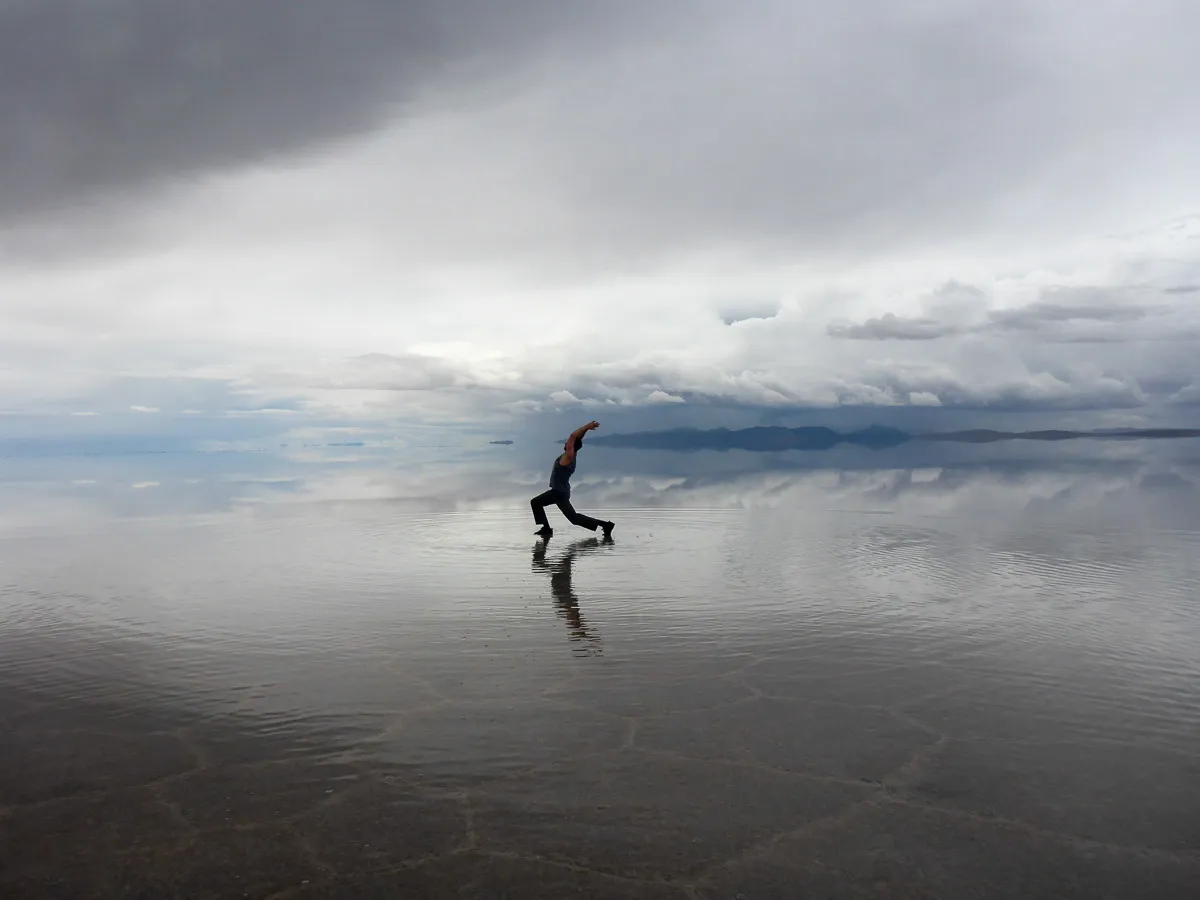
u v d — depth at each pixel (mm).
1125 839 2842
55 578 8156
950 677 4711
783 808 3082
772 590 7273
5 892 2537
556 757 3580
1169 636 5594
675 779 3340
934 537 10734
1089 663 4973
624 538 10867
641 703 4293
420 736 3846
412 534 11469
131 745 3775
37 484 23016
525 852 2758
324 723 4039
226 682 4727
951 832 2891
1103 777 3355
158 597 7172
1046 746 3688
